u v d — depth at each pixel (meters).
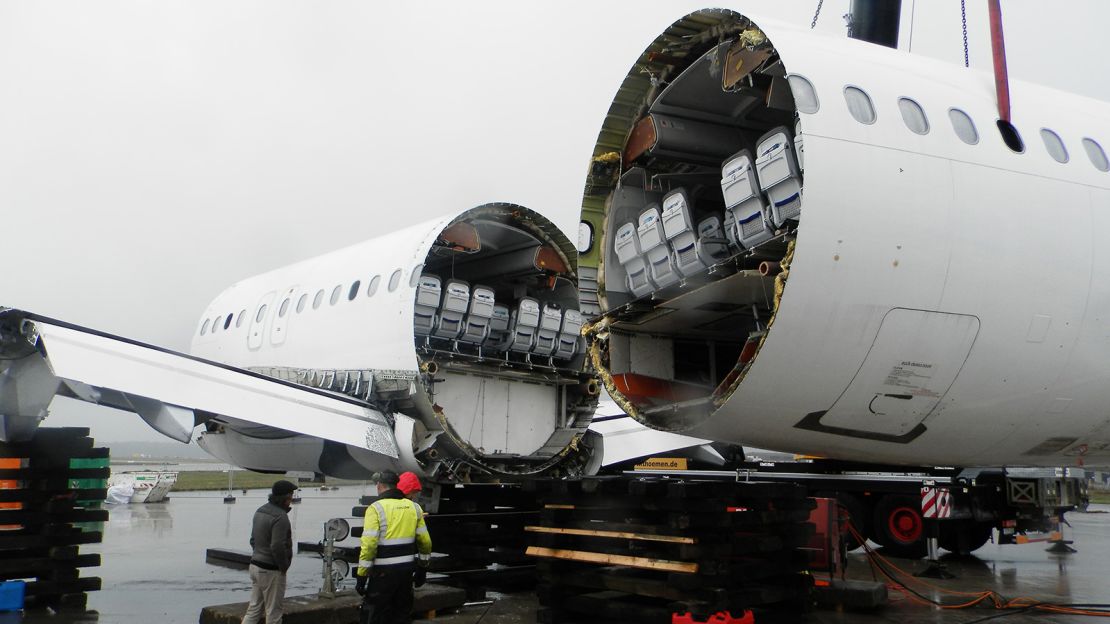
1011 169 7.78
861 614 9.29
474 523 11.41
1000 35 8.30
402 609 7.54
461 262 14.40
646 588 8.24
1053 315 7.82
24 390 9.55
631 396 10.02
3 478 9.88
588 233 10.20
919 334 7.54
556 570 9.04
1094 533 20.05
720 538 8.05
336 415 10.95
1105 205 8.04
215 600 10.24
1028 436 8.84
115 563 13.60
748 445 9.29
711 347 10.75
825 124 7.21
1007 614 9.30
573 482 8.96
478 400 12.36
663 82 9.49
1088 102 9.25
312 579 11.78
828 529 9.84
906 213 7.26
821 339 7.33
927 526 12.35
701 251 8.83
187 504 30.11
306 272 15.77
